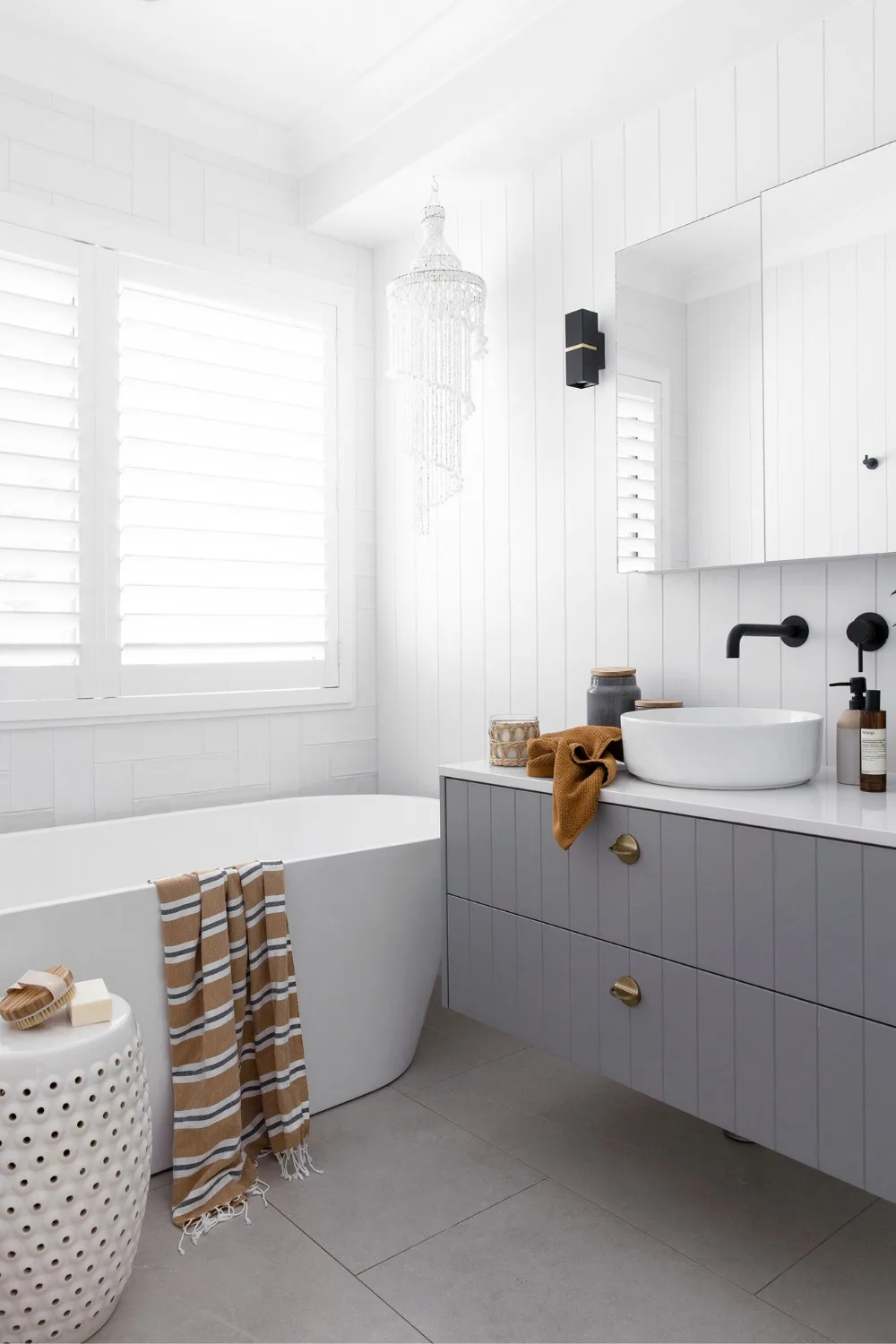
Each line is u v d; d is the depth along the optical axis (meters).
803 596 2.14
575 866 1.91
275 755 3.20
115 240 2.80
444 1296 1.61
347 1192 1.92
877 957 1.43
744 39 2.13
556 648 2.73
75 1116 1.46
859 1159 1.46
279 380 3.18
